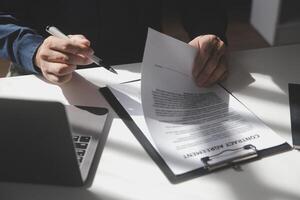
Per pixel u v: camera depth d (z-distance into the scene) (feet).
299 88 2.93
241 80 3.00
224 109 2.65
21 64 3.07
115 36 3.98
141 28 4.03
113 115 2.61
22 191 2.09
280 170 2.21
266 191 2.09
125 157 2.28
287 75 3.08
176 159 2.25
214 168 2.19
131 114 2.62
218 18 3.69
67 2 3.78
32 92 2.83
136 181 2.14
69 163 2.01
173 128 2.46
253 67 3.16
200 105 2.67
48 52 2.81
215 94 2.80
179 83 2.79
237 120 2.56
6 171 2.11
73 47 2.76
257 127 2.50
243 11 9.46
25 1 3.72
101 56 4.01
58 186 2.12
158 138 2.38
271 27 8.25
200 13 3.70
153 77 2.71
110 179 2.15
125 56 4.06
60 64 2.77
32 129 1.88
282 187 2.11
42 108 1.80
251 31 8.80
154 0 4.00
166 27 8.66
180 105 2.64
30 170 2.08
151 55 2.71
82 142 2.35
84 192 2.08
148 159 2.27
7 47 3.07
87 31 3.91
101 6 3.82
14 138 1.93
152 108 2.56
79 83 2.93
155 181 2.13
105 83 2.95
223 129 2.47
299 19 8.20
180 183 2.12
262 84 2.96
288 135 2.47
